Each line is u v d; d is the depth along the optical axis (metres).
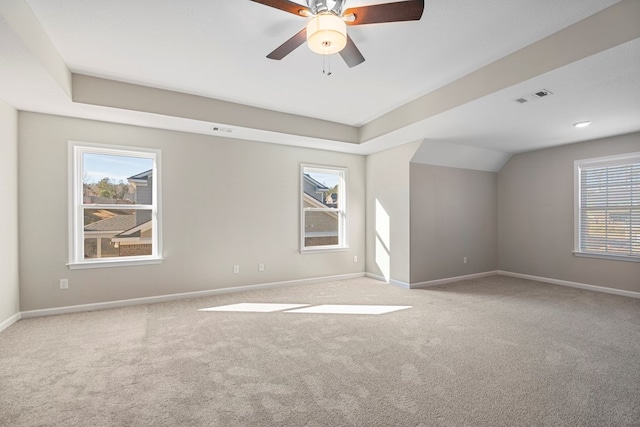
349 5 2.13
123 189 3.90
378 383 2.09
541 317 3.42
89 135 3.63
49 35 2.42
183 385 2.07
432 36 2.44
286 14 2.19
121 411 1.79
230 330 3.05
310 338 2.86
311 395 1.96
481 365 2.34
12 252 3.19
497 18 2.21
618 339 2.81
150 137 3.96
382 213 5.35
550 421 1.71
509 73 2.72
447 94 3.33
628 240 4.33
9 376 2.18
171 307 3.78
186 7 2.11
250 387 2.04
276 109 4.15
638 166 4.24
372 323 3.25
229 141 4.49
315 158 5.23
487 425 1.68
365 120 4.61
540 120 3.69
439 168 5.14
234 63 2.89
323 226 5.44
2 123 3.02
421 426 1.67
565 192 4.96
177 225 4.12
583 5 2.07
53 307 3.47
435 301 4.08
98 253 3.76
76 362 2.38
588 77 2.54
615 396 1.94
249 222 4.63
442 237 5.16
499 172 5.84
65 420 1.72
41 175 3.41
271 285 4.81
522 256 5.53
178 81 3.29
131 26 2.32
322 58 2.81
